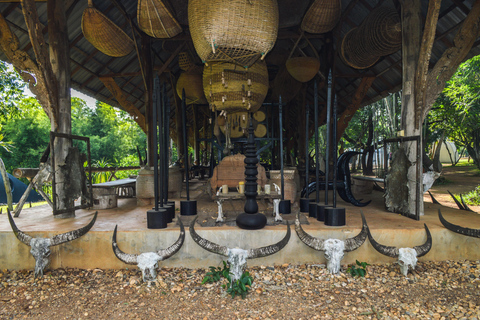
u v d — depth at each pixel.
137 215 4.87
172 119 13.70
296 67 6.57
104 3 6.15
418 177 4.23
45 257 3.63
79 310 3.03
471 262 3.83
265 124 8.12
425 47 4.29
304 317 2.87
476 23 4.26
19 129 25.11
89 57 7.06
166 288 3.41
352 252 3.85
